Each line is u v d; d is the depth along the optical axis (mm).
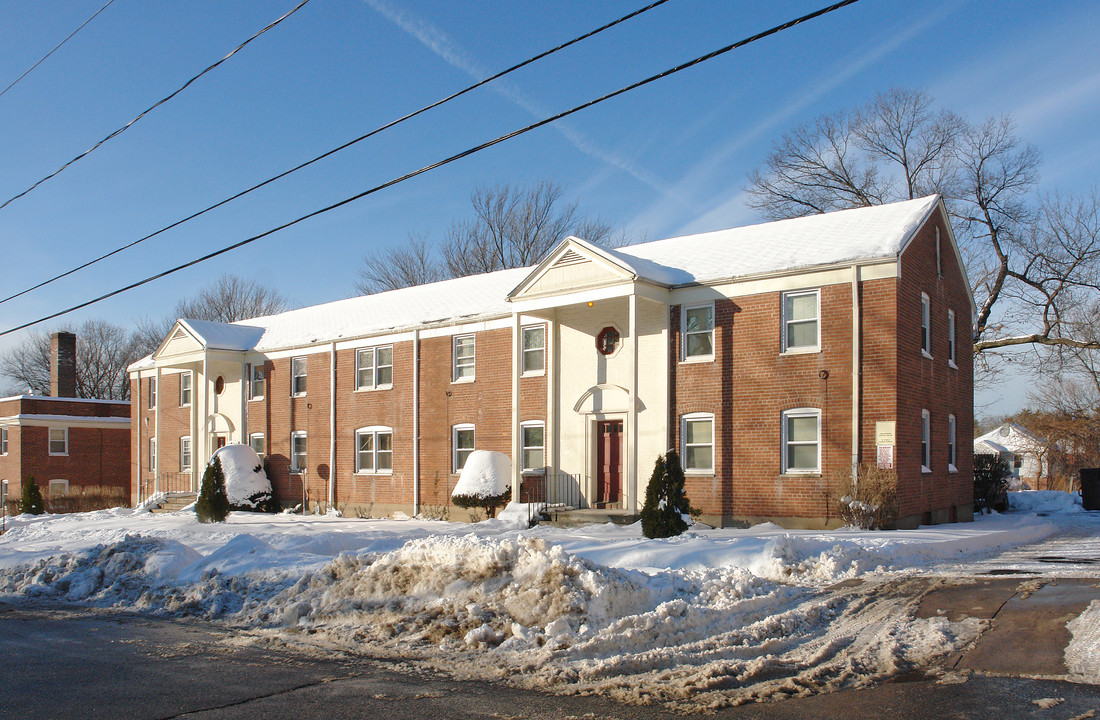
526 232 54281
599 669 8242
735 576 12258
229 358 35906
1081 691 7234
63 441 49188
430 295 32500
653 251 25984
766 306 21578
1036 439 55312
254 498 33656
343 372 32344
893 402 19609
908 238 20625
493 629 9867
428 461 29141
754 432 21547
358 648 9812
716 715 6930
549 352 25609
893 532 18359
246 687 8086
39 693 7938
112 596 14156
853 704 7137
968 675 7875
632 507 22438
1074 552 16438
